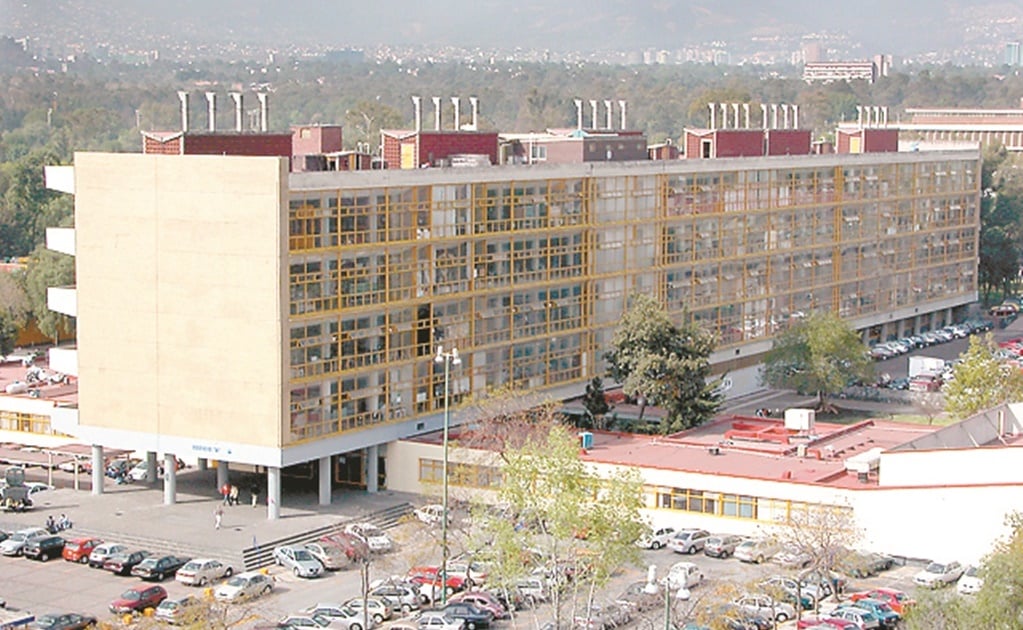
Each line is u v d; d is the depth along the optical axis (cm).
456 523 12606
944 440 14762
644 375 15900
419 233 15250
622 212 17962
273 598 11912
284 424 13788
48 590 12150
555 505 10519
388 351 14925
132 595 11550
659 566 12700
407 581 12069
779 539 12244
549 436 11981
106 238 14388
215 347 13962
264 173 13600
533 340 16712
